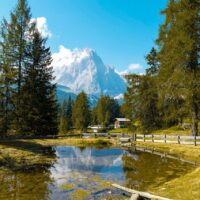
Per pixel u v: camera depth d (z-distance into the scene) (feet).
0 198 39.11
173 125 144.97
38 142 117.80
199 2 90.68
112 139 142.72
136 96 150.92
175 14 93.25
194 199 34.99
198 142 89.97
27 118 121.19
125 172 58.49
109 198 39.14
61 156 84.69
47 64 134.00
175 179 47.67
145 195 37.91
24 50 123.95
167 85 96.94
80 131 287.48
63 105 381.40
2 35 122.21
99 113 376.48
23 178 51.72
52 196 40.40
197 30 89.10
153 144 105.81
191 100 89.45
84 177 53.52
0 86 113.60
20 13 124.88
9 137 110.83
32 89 124.88
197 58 89.51
